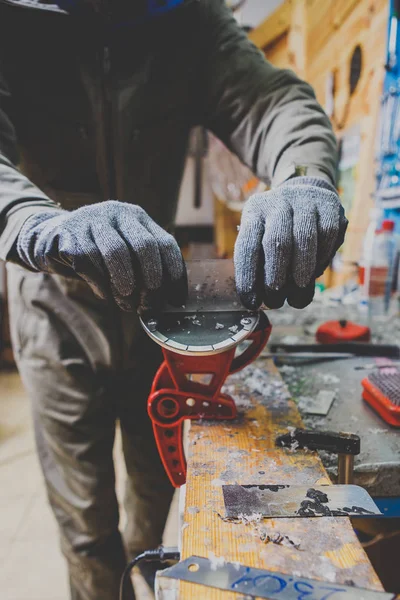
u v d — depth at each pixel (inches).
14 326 37.8
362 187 59.7
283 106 31.3
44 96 31.8
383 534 27.9
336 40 62.9
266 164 31.7
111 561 37.2
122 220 20.6
